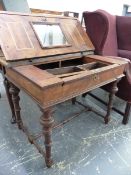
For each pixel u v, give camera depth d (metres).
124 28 1.93
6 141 1.33
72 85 0.92
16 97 1.24
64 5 3.14
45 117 0.91
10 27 1.03
